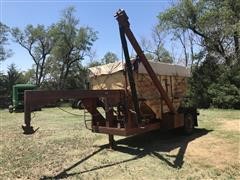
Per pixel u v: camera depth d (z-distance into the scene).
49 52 53.75
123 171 8.01
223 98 26.14
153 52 47.47
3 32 51.28
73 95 8.64
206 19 29.75
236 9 28.94
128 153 9.99
